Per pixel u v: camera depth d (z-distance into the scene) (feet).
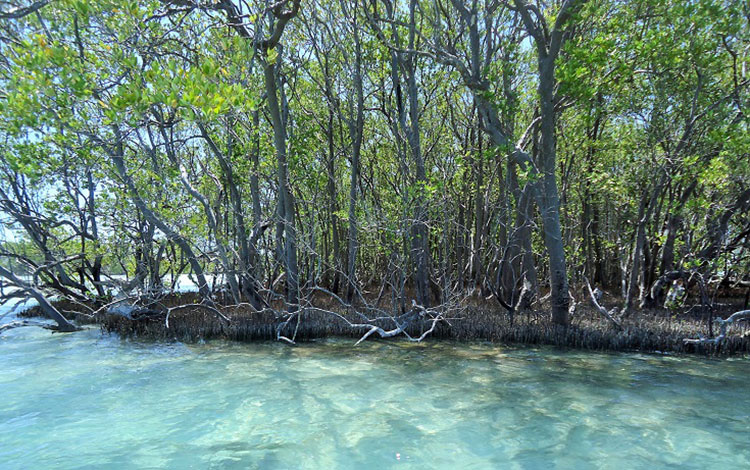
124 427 19.72
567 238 50.49
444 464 16.35
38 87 20.24
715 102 37.73
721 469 15.92
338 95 50.60
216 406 22.27
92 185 43.06
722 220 41.09
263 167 42.86
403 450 17.47
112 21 24.70
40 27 32.48
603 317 39.60
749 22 33.58
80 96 21.66
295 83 47.85
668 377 26.50
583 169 45.42
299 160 44.88
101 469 15.94
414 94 41.34
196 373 27.89
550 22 39.63
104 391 24.48
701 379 26.12
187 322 39.88
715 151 37.96
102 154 34.01
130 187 35.40
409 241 41.27
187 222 37.99
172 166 39.34
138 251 44.39
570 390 24.31
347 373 27.78
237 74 23.02
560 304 36.52
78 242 48.85
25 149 30.19
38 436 18.81
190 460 16.67
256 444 18.03
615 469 15.90
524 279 45.21
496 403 22.48
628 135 41.86
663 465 16.20
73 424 20.07
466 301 46.88
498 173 46.19
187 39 35.14
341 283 60.13
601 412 21.20
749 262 42.11
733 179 36.68
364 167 54.80
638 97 40.11
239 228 41.39
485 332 36.76
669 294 44.11
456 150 49.24
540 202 36.60
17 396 23.68
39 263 45.83
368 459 16.74
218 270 41.29
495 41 45.09
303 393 24.09
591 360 30.48
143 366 29.43
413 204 37.99
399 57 43.34
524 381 25.98
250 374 27.61
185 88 18.06
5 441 18.31
